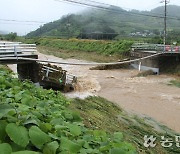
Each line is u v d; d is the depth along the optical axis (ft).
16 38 314.55
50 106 19.17
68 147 11.14
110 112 57.47
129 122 53.26
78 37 294.87
